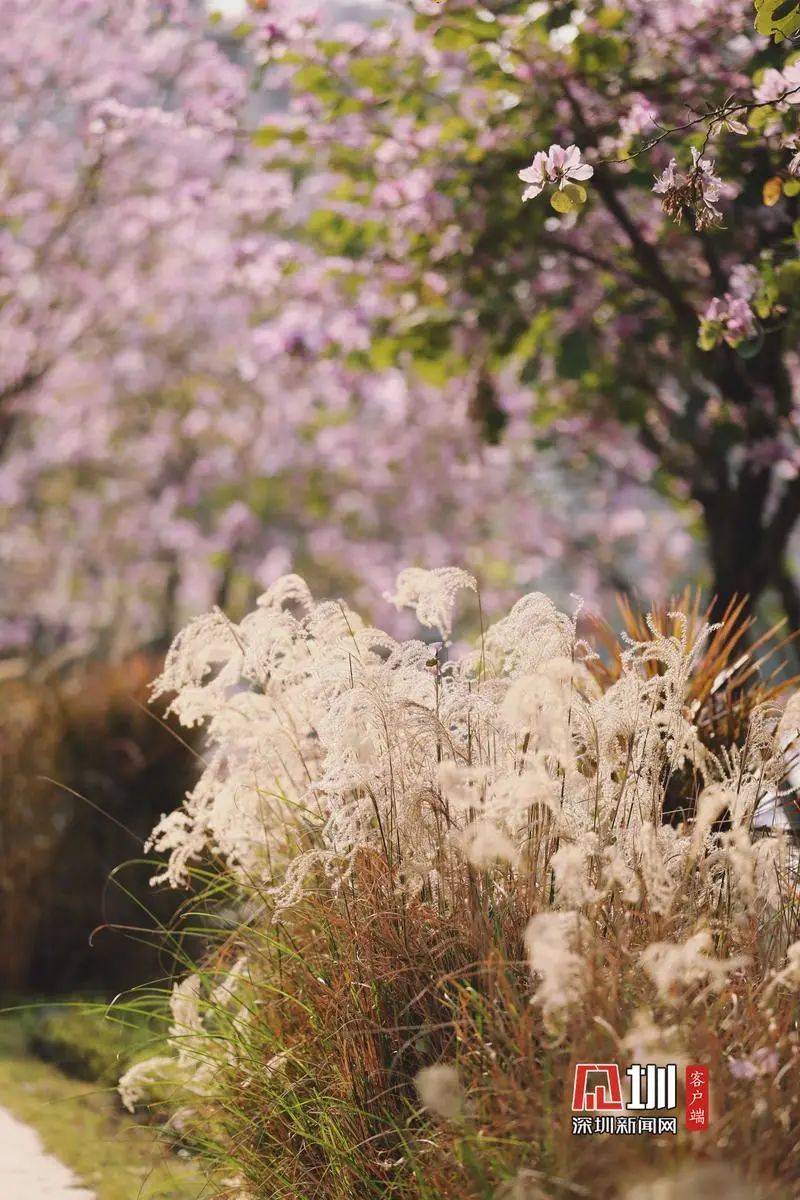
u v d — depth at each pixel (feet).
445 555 51.62
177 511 57.21
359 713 12.35
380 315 29.66
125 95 39.34
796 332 25.55
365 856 12.80
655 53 23.88
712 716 16.76
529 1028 10.30
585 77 24.12
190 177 39.78
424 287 29.01
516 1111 9.97
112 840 25.96
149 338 51.39
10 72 39.75
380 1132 11.64
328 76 26.76
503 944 11.39
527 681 11.12
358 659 13.37
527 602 12.80
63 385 49.80
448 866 12.21
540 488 51.78
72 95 39.86
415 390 48.24
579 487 46.52
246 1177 13.07
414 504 51.85
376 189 27.53
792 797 14.23
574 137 23.95
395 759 12.55
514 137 26.08
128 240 43.34
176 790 25.96
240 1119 13.34
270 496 56.44
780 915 12.18
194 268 46.16
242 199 32.76
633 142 22.62
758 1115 9.41
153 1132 17.20
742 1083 9.72
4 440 46.34
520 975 11.32
